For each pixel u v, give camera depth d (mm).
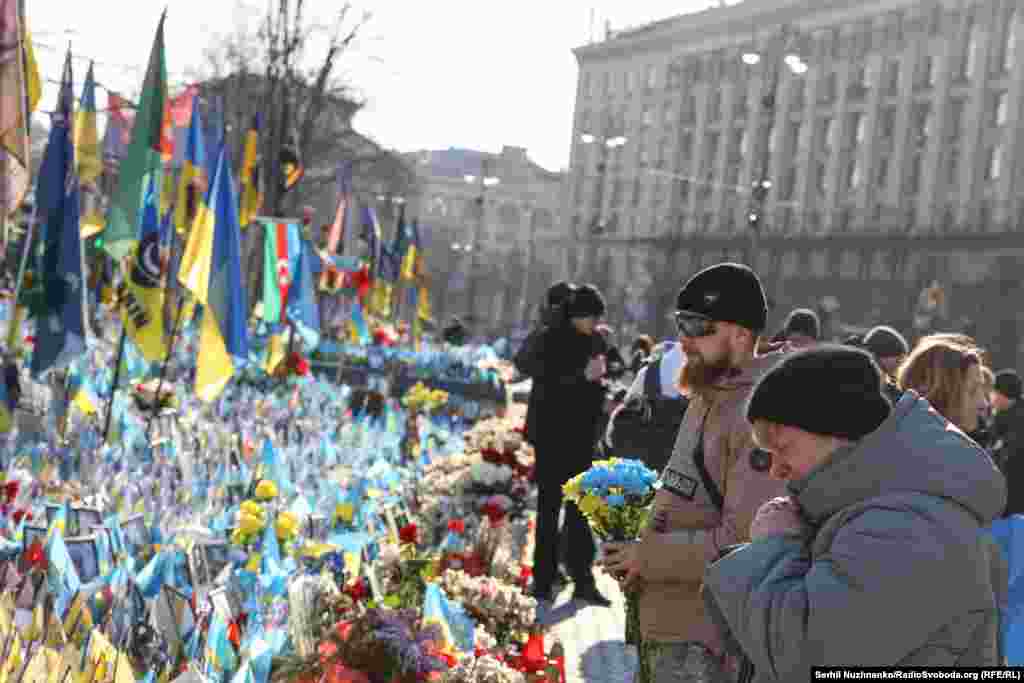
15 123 6066
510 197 121312
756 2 70562
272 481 7930
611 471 3766
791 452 2416
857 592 2234
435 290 97188
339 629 3744
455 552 6723
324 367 24250
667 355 6703
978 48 56406
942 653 2258
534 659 4961
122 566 4281
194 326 17797
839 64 64875
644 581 3561
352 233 29406
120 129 18969
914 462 2324
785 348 4766
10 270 11617
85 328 8117
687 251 72062
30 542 4438
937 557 2229
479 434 11797
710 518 3477
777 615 2318
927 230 56688
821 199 65500
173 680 3334
